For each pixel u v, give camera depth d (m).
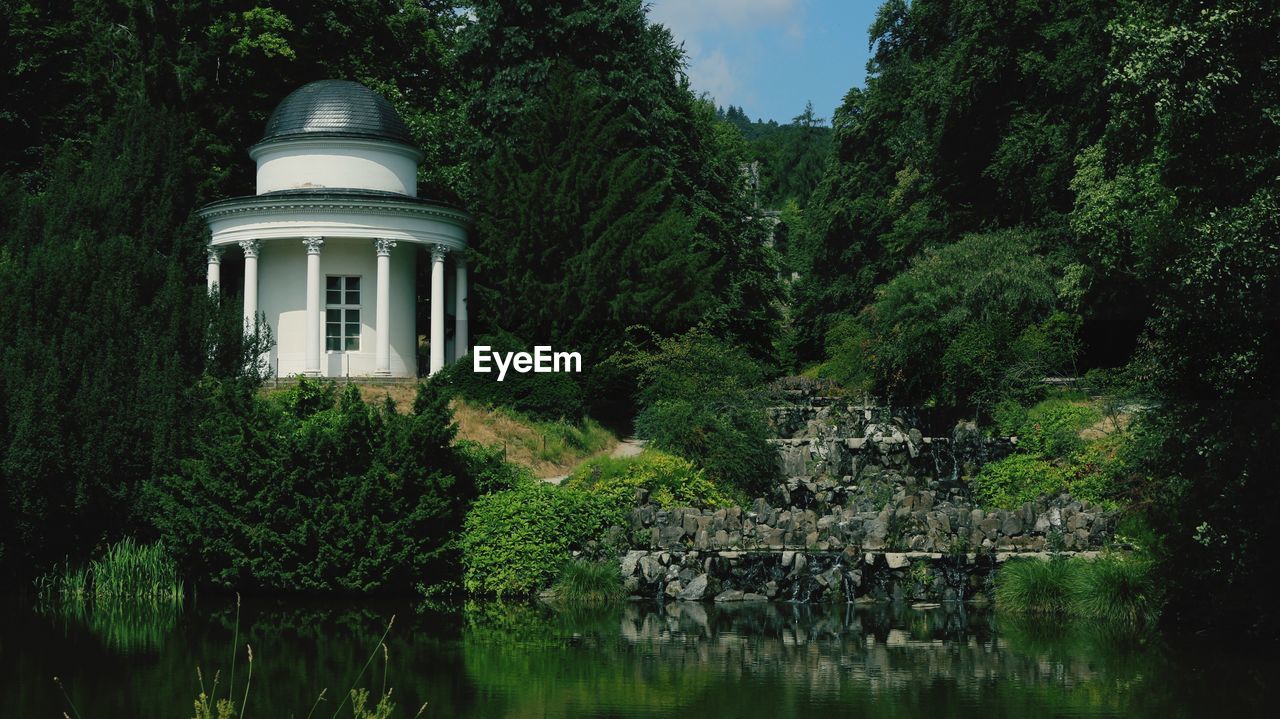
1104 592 21.83
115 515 25.16
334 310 37.09
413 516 23.75
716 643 19.56
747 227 54.78
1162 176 20.00
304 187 36.84
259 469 23.77
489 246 37.09
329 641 19.53
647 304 35.88
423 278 46.41
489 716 14.53
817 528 25.92
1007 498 28.12
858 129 61.34
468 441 27.12
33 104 42.53
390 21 47.94
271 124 38.06
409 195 38.59
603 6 42.53
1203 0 19.08
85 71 41.19
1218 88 18.39
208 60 40.47
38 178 41.25
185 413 25.42
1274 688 15.99
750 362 32.78
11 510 23.98
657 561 24.94
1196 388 19.97
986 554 24.69
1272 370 19.27
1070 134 37.91
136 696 15.62
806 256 69.00
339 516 23.77
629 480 26.75
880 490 29.42
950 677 16.80
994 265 35.69
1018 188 40.41
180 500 24.72
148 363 25.52
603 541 25.22
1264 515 18.53
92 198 34.44
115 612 22.36
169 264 28.72
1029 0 40.75
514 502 24.95
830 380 40.81
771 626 21.25
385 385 34.44
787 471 30.55
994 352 33.16
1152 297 23.42
